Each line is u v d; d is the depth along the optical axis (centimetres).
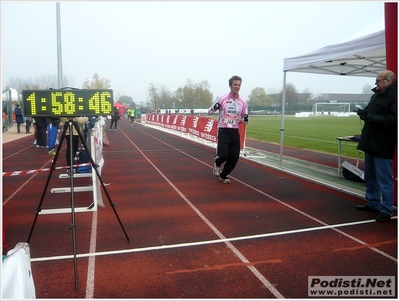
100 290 307
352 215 516
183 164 998
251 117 5544
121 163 1012
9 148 1377
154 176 814
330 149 1383
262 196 628
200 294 301
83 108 362
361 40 582
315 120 4022
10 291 200
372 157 502
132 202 587
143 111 6688
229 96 700
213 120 1409
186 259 369
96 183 546
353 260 368
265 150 1356
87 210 531
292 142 1672
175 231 450
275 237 431
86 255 377
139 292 304
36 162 1028
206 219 499
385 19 505
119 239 422
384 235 437
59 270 343
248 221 490
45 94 357
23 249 238
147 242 413
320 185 712
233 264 358
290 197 621
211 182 748
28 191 662
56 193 645
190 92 7212
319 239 424
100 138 848
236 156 713
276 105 7794
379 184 490
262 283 321
